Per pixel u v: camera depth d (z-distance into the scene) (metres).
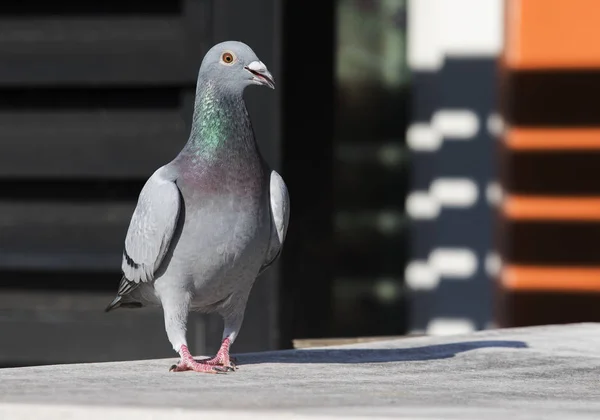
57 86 8.24
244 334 7.88
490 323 12.88
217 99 5.44
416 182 13.20
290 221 8.09
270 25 7.82
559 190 10.44
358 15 13.12
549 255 10.52
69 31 8.21
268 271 7.86
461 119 12.68
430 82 12.95
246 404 4.04
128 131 8.24
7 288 8.41
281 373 5.22
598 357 5.90
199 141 5.44
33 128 8.32
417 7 12.93
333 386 4.71
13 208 8.41
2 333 8.27
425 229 13.22
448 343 6.41
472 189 12.78
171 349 8.20
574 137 10.35
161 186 5.36
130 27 8.16
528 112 10.40
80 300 8.35
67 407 3.94
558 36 10.23
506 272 10.68
